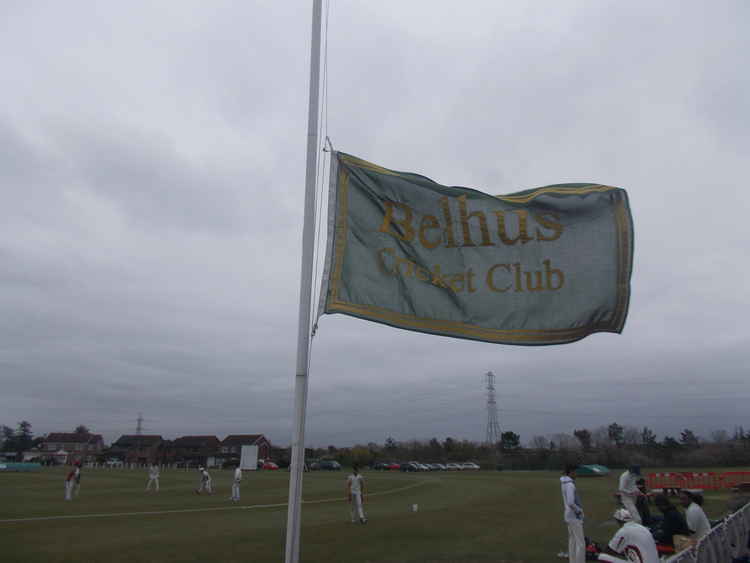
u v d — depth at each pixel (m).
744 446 69.88
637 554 5.84
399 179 7.49
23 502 23.55
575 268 7.28
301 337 6.53
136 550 11.66
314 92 7.14
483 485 36.50
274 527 15.27
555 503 22.84
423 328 7.14
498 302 7.25
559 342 7.18
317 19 7.28
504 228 7.42
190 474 55.81
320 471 69.25
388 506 21.86
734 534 8.39
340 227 7.21
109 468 80.00
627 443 92.88
